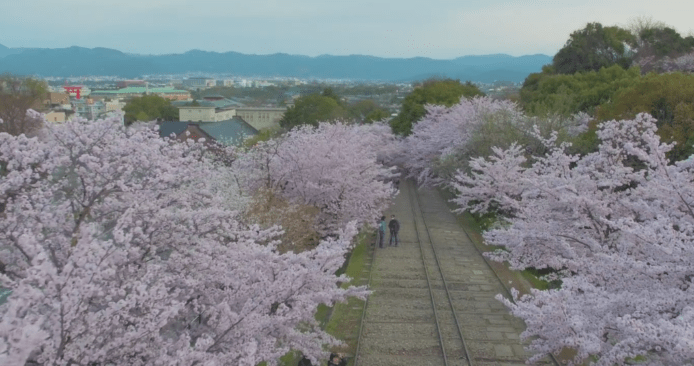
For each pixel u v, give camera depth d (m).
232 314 8.96
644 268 9.71
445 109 50.56
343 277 11.54
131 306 7.29
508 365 13.95
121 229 7.67
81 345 7.06
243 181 23.14
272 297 9.74
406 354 14.62
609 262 10.36
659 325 7.92
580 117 36.00
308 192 24.53
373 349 14.91
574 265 12.37
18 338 5.69
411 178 54.56
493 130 31.77
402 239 28.77
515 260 16.62
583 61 59.97
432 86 66.12
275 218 19.50
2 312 6.71
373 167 28.86
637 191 14.17
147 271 8.47
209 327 9.72
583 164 17.73
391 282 21.03
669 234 9.80
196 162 11.94
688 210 11.98
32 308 6.69
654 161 12.73
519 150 28.12
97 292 7.41
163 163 10.69
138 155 10.53
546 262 16.12
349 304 18.44
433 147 43.94
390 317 17.28
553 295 9.40
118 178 10.30
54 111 79.19
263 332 10.01
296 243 19.64
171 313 7.49
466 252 25.95
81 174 9.91
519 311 9.91
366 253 25.77
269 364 9.75
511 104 40.75
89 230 7.74
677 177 11.81
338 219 25.44
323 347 14.36
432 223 33.19
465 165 35.72
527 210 17.02
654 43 62.28
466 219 33.97
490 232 17.64
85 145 10.38
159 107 117.75
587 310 9.78
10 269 8.77
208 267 10.27
